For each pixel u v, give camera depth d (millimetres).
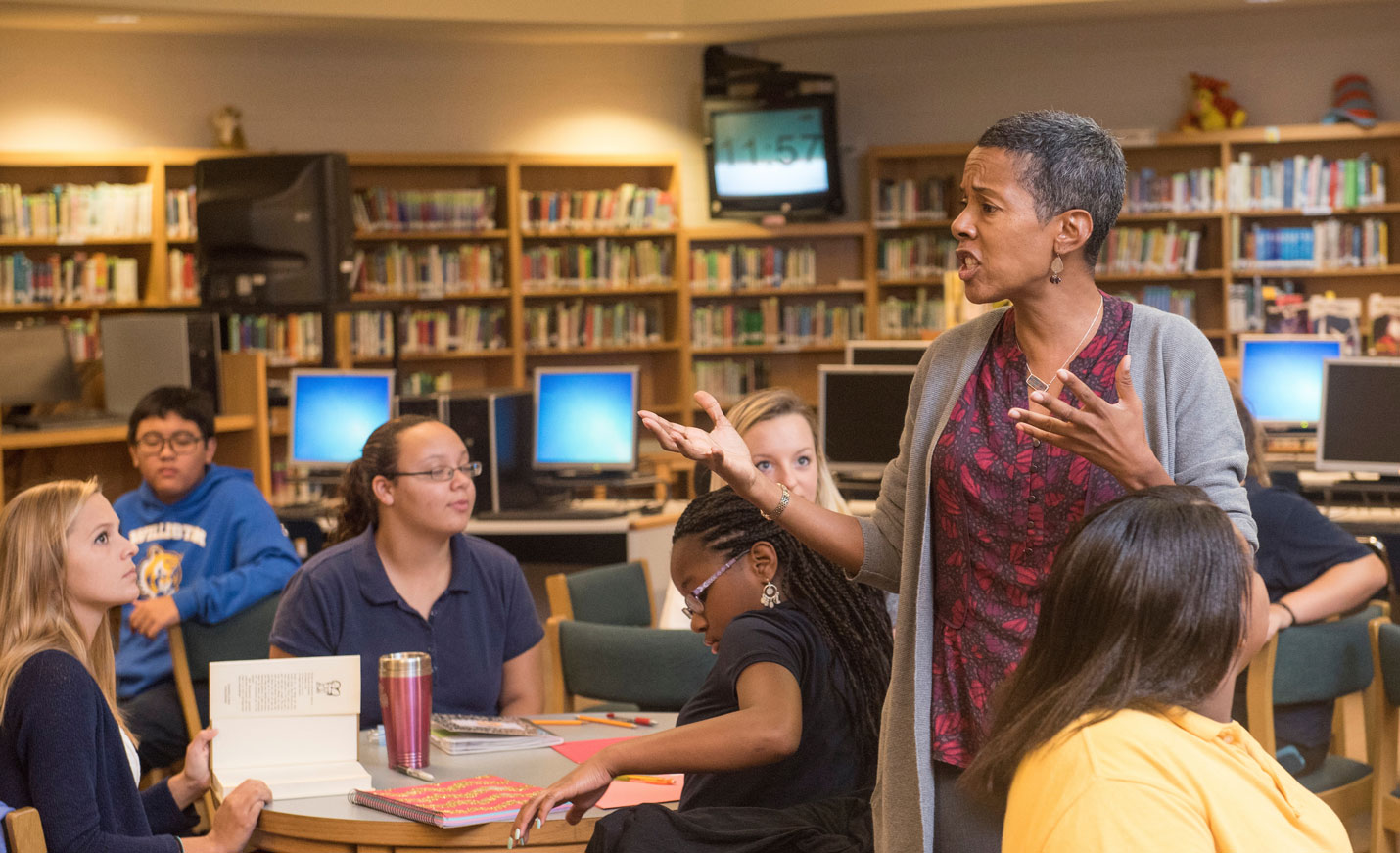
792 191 8477
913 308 8750
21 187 7594
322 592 2764
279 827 2021
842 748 1828
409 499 2742
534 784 2119
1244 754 1099
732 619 1900
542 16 7684
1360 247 8227
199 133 7930
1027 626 1453
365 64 8289
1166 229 8648
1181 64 8562
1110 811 1044
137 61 7789
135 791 2111
